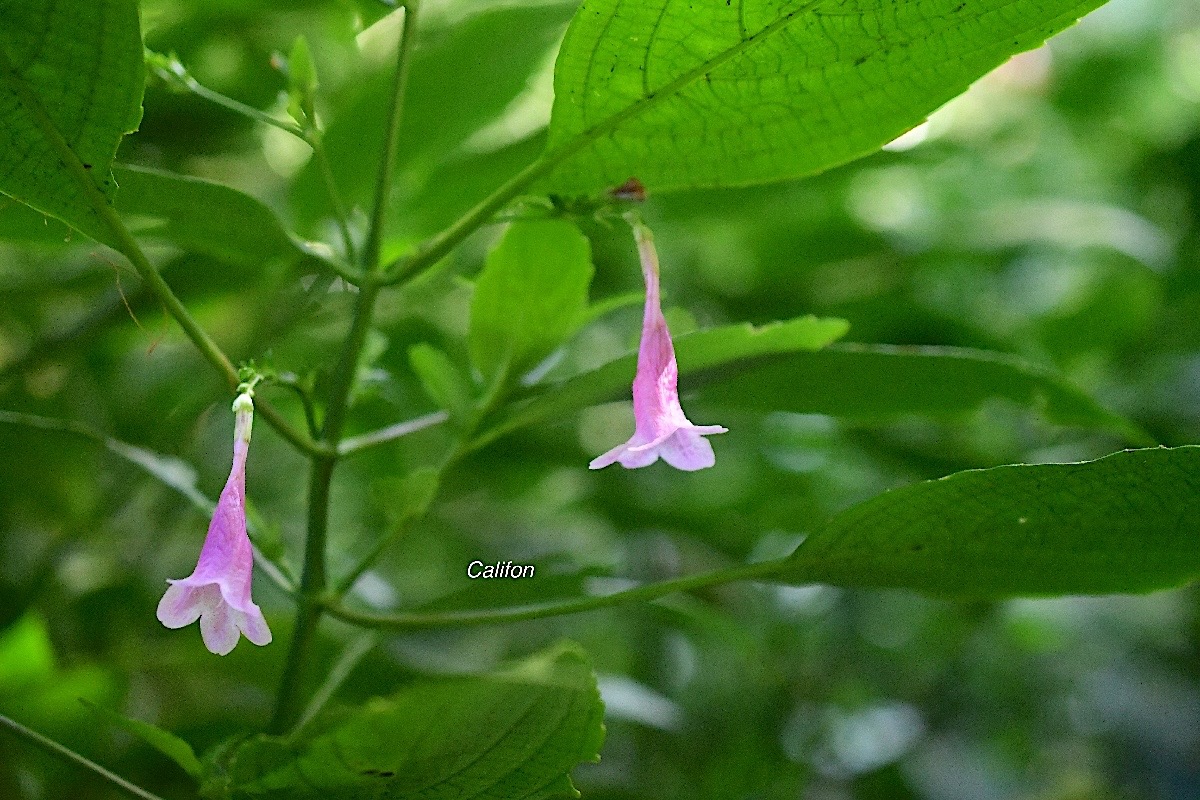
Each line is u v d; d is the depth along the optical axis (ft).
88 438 2.23
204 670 2.44
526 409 2.12
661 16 1.94
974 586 2.05
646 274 2.03
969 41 1.97
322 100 2.55
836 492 3.47
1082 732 3.70
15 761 2.29
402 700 1.88
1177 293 3.30
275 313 2.41
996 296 3.71
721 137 2.02
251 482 2.97
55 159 1.94
